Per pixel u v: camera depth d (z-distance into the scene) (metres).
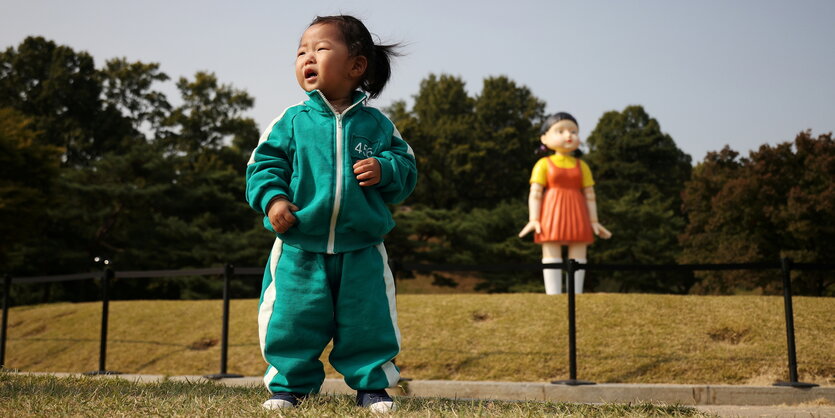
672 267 5.36
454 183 34.56
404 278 30.41
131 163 25.69
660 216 27.98
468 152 33.38
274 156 2.72
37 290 24.23
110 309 9.68
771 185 24.84
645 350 5.95
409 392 5.27
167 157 26.59
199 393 3.05
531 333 6.47
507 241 26.81
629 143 35.62
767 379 5.35
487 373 5.77
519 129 35.47
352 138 2.70
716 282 25.50
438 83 39.41
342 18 2.87
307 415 2.22
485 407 2.69
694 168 40.34
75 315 9.69
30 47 31.98
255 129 33.84
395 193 2.78
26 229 20.50
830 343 5.91
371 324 2.61
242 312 8.29
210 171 28.19
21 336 9.35
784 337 6.05
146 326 8.41
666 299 7.27
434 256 27.19
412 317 7.18
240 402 2.62
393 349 2.64
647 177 35.38
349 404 2.59
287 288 2.60
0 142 19.84
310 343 2.59
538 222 10.44
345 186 2.60
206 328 7.82
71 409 2.34
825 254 23.66
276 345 2.59
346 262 2.61
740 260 24.27
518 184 34.78
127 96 33.25
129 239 24.86
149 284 24.80
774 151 25.33
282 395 2.56
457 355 6.11
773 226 24.91
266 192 2.62
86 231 25.20
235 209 27.08
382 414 2.29
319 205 2.56
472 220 28.33
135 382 3.75
